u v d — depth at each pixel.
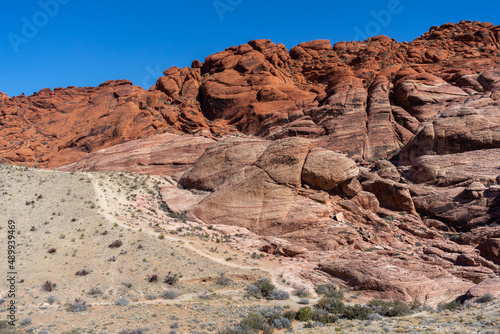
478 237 31.03
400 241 33.53
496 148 38.16
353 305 22.77
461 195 35.38
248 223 36.75
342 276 26.91
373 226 35.28
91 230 32.75
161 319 20.08
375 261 27.16
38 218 35.12
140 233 32.44
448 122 41.34
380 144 48.56
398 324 18.11
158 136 60.38
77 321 19.28
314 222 34.81
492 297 20.81
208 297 23.97
